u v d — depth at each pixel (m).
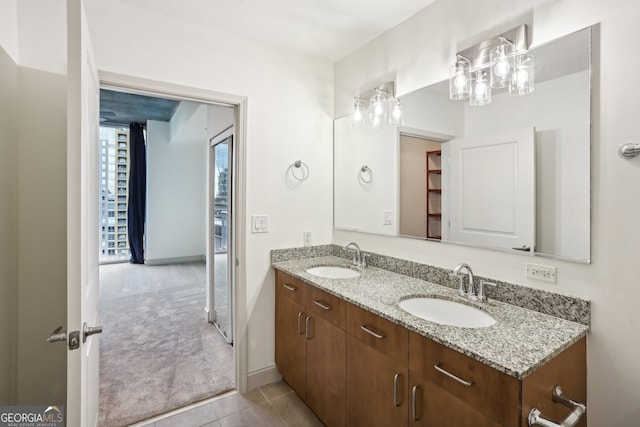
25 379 1.48
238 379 2.15
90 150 1.31
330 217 2.56
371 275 1.98
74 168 1.02
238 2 1.77
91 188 1.34
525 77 1.38
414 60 1.91
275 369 2.30
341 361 1.62
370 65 2.22
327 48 2.32
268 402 2.05
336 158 2.53
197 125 4.51
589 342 1.20
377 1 1.78
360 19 1.95
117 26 1.73
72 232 1.02
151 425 1.81
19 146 1.45
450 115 1.71
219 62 2.04
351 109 2.39
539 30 1.35
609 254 1.15
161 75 1.85
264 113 2.23
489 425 0.97
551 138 1.31
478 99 1.56
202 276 5.12
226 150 3.06
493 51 1.48
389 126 2.07
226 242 2.90
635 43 1.09
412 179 1.93
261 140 2.22
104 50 1.70
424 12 1.85
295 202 2.38
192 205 6.34
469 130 1.62
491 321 1.33
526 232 1.39
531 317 1.29
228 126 2.74
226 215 2.90
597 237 1.18
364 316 1.47
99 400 2.00
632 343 1.10
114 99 4.45
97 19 1.68
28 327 1.48
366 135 2.25
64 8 1.54
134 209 5.91
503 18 1.47
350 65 2.40
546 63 1.32
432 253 1.83
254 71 2.18
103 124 5.91
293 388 2.05
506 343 1.06
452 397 1.08
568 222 1.26
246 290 2.17
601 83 1.17
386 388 1.35
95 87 1.51
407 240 1.98
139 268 5.64
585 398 1.20
